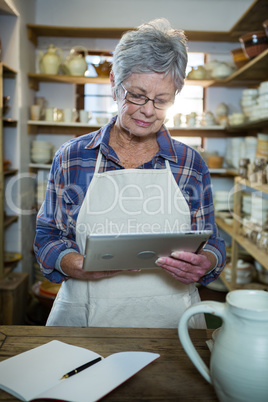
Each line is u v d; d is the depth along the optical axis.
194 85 3.74
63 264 1.24
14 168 3.24
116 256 1.01
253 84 3.55
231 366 0.68
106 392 0.77
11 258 3.16
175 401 0.78
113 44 3.71
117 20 3.65
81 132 3.74
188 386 0.82
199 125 3.65
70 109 3.46
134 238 0.96
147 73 1.11
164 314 1.33
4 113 3.09
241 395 0.68
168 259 1.07
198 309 0.74
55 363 0.87
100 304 1.30
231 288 2.83
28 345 0.97
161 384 0.83
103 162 1.31
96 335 1.03
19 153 3.23
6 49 3.16
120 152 1.34
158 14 3.65
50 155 3.52
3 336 1.01
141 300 1.32
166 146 1.33
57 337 1.02
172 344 0.99
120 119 1.23
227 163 3.58
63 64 3.50
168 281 1.33
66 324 1.33
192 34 3.51
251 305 0.77
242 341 0.69
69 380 0.81
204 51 3.75
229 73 3.46
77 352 0.92
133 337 1.02
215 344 0.74
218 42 3.74
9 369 0.85
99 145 1.31
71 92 3.75
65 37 3.67
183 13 3.67
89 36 3.62
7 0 2.81
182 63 1.15
